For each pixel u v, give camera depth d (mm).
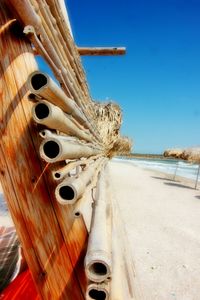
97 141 4777
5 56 981
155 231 5410
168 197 10164
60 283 1122
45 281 1119
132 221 5977
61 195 953
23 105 1011
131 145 15016
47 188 1068
